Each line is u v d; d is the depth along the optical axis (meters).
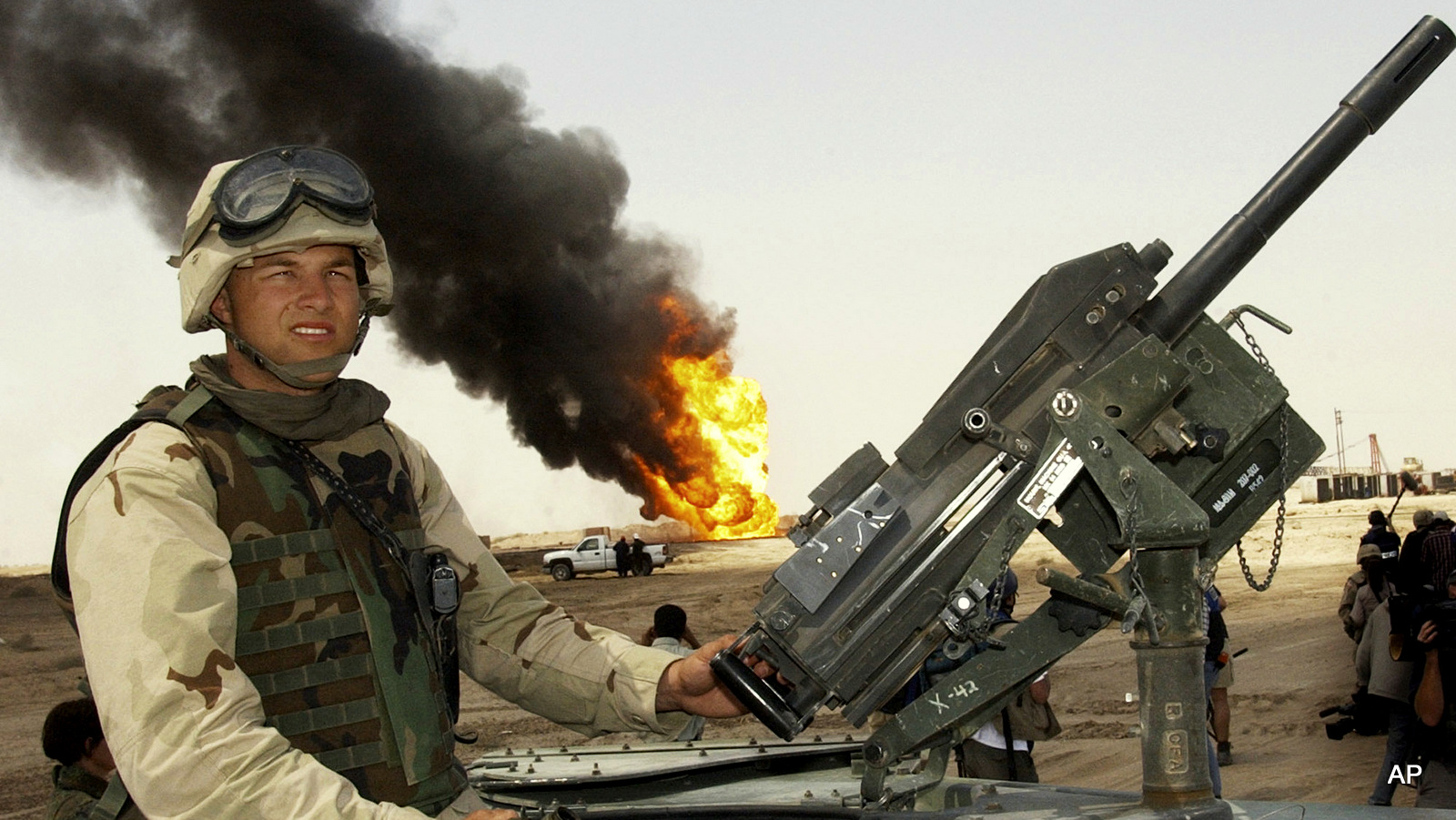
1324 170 2.76
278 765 2.02
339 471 2.55
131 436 2.28
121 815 2.42
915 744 2.61
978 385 2.62
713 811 2.94
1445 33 2.78
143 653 2.03
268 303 2.44
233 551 2.33
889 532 2.62
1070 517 2.69
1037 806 2.66
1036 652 2.60
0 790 13.62
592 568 44.00
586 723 2.89
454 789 2.61
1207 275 2.66
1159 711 2.39
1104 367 2.58
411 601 2.59
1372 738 11.78
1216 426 2.57
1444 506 51.75
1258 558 33.06
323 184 2.45
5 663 24.95
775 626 2.61
